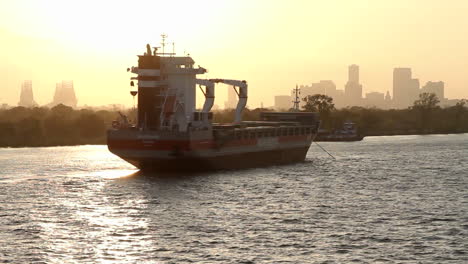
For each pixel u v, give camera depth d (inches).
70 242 4517.7
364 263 4082.2
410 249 4377.5
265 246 4434.1
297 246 4434.1
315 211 5585.6
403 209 5703.7
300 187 6968.5
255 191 6638.8
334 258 4178.2
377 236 4699.8
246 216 5354.3
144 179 7445.9
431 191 6776.6
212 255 4227.4
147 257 4190.5
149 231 4825.3
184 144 7564.0
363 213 5516.7
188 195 6343.5
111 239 4598.9
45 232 4790.8
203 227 4950.8
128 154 7800.2
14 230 4845.0
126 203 5915.4
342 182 7431.1
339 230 4874.5
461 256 4227.4
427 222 5162.4
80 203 5915.4
